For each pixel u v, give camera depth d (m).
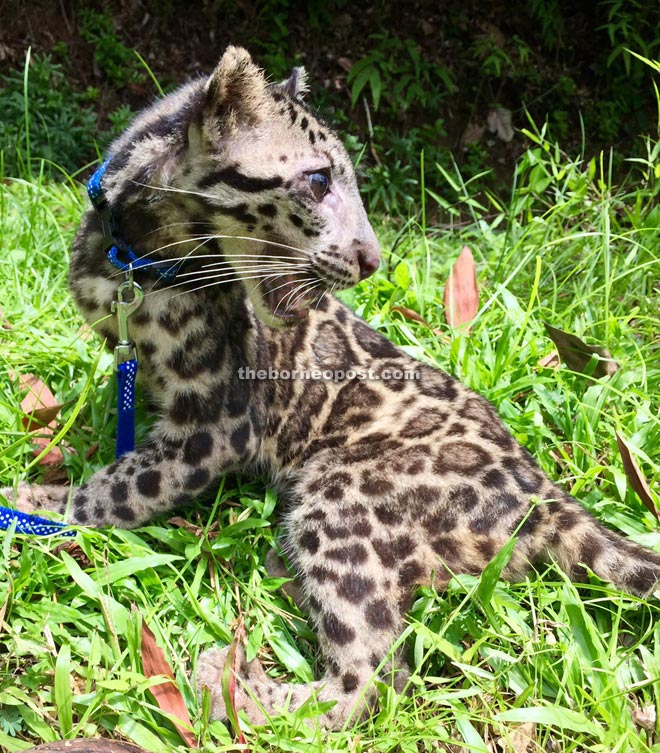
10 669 0.43
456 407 0.55
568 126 1.35
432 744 0.44
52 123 1.09
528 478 0.52
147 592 0.48
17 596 0.45
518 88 1.36
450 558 0.50
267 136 0.47
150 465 0.52
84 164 1.10
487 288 0.79
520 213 0.94
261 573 0.52
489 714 0.45
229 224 0.48
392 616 0.48
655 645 0.48
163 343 0.51
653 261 0.74
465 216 1.18
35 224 0.80
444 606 0.49
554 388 0.67
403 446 0.53
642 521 0.56
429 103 1.29
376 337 0.60
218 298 0.52
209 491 0.57
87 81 1.20
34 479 0.55
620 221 0.93
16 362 0.61
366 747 0.43
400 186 1.16
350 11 1.35
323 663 0.48
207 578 0.51
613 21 1.39
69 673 0.40
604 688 0.45
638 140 1.34
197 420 0.52
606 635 0.48
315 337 0.57
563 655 0.47
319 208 0.49
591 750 0.44
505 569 0.51
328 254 0.49
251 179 0.46
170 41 1.26
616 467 0.59
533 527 0.51
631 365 0.69
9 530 0.45
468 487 0.51
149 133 0.48
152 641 0.43
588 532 0.50
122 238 0.49
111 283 0.51
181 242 0.48
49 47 1.20
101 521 0.51
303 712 0.43
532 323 0.72
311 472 0.54
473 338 0.71
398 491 0.51
